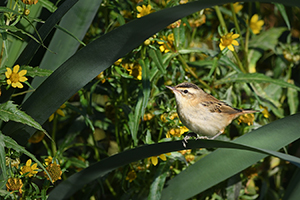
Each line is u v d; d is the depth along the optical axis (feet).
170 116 26.63
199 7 17.38
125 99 29.25
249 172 31.14
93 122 33.09
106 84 29.32
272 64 40.32
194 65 32.30
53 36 24.04
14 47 23.66
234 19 32.96
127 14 30.71
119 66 26.22
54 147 30.40
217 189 30.55
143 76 24.40
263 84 37.73
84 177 24.17
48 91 20.63
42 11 25.32
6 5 22.63
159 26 18.13
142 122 28.30
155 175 25.86
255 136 23.97
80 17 23.53
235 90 33.58
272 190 36.99
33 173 21.85
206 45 36.11
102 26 34.83
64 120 34.04
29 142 31.86
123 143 31.12
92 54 19.29
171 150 21.16
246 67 34.55
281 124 23.26
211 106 25.81
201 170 25.43
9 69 19.71
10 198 22.47
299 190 26.94
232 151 24.72
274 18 41.98
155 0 33.24
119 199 29.63
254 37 38.37
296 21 40.60
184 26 30.07
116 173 32.81
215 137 27.27
